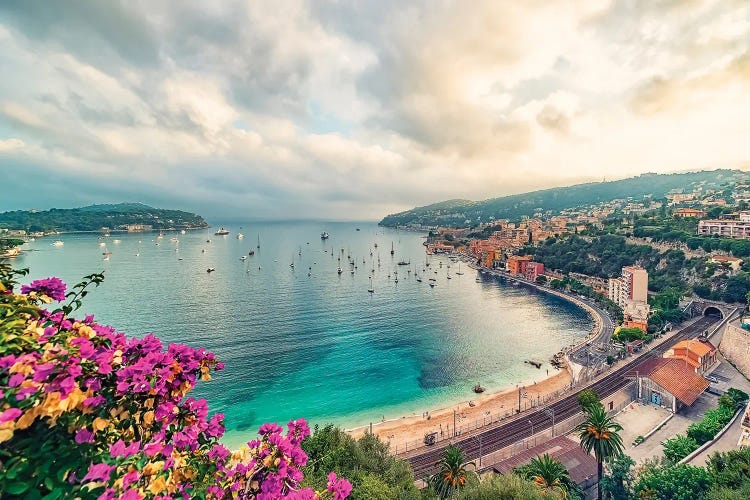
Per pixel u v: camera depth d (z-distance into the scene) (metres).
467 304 162.50
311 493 7.23
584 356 97.06
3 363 4.47
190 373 6.22
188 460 6.33
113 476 5.07
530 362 99.31
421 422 69.56
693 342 82.88
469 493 26.97
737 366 78.81
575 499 36.78
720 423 51.41
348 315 139.75
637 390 69.12
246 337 109.69
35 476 4.50
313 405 76.75
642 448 52.75
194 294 160.25
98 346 5.81
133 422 5.69
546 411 67.94
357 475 24.75
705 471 34.28
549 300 170.00
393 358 101.31
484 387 85.81
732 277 124.12
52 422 4.54
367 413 74.38
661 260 160.62
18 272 6.25
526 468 39.66
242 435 66.06
